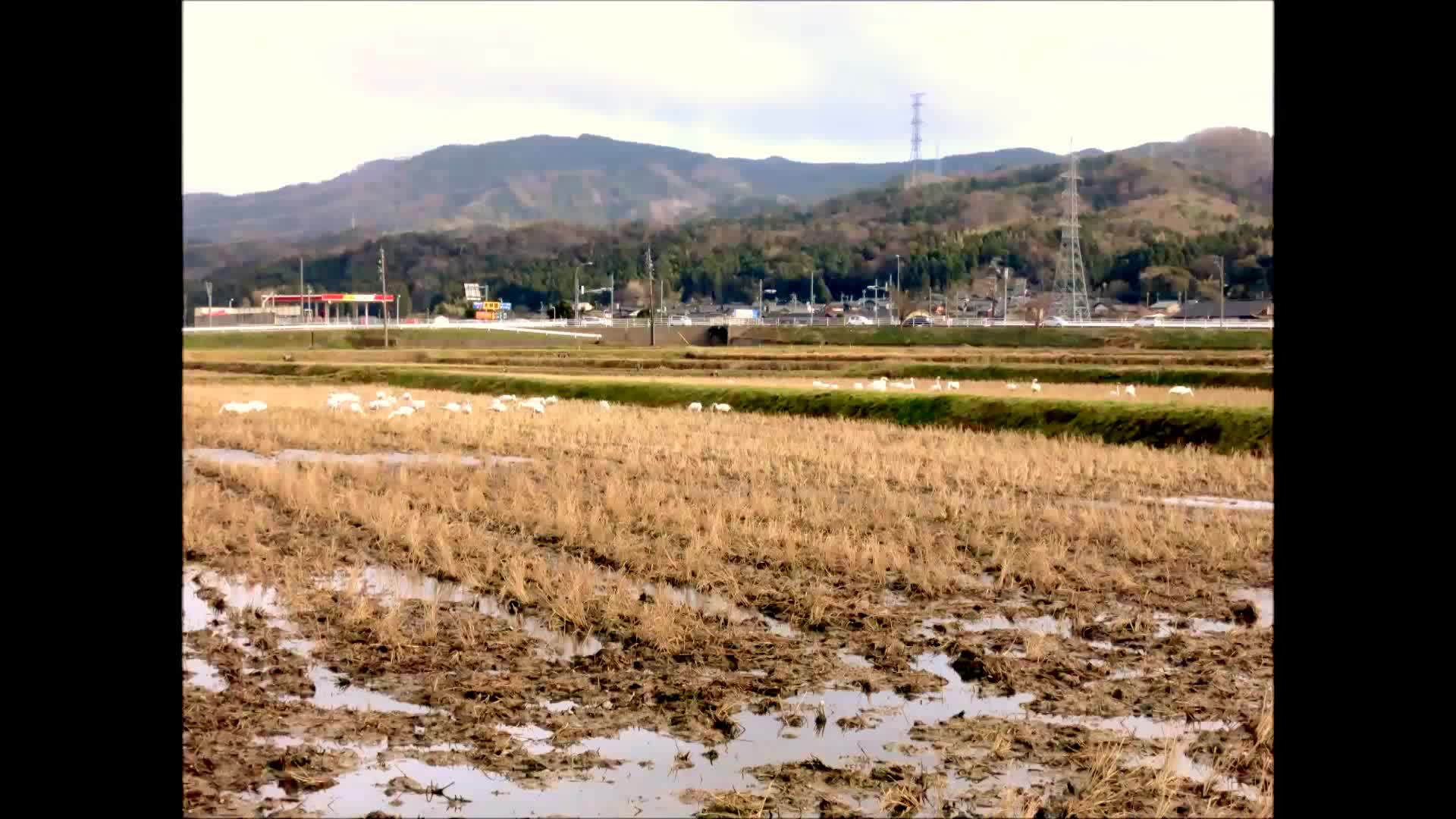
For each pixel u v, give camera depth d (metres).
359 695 10.94
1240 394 49.16
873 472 27.61
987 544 18.67
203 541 18.19
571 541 18.48
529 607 14.37
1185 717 10.55
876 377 68.50
